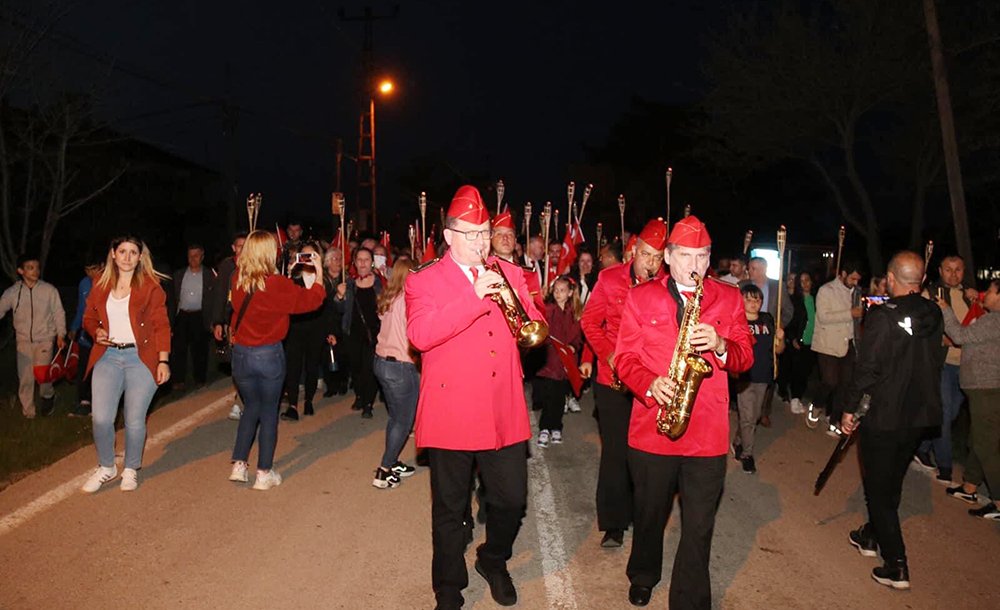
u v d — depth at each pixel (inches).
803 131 950.4
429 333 174.7
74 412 363.9
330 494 268.8
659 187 1434.5
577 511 262.1
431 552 222.4
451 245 184.5
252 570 207.8
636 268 227.1
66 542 221.0
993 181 908.0
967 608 197.0
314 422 377.4
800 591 205.2
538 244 439.5
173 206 1214.3
